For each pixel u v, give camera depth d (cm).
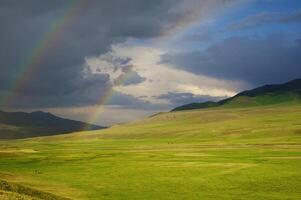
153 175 9562
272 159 12019
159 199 6819
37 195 5859
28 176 9606
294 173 9056
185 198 6888
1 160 13638
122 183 8500
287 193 7125
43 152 17400
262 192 7250
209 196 7019
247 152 14862
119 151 18362
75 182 8675
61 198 6166
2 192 4753
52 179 9138
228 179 8656
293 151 14688
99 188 7894
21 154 15775
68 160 13612
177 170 10262
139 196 7088
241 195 7044
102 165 11956
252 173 9288
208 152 15588
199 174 9488
